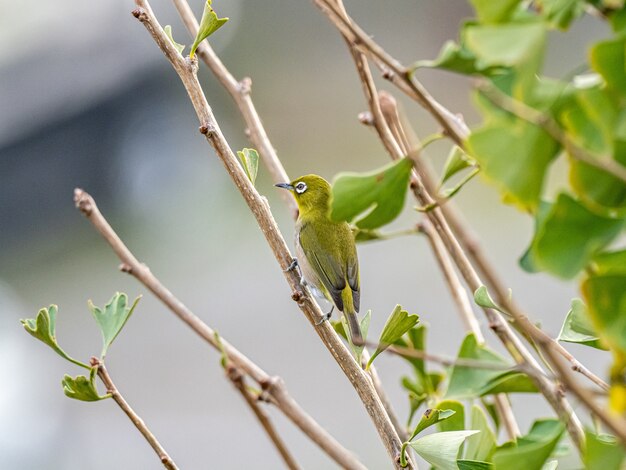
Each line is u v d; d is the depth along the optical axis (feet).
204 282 61.41
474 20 7.84
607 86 7.69
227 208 70.28
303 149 77.36
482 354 11.35
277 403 9.43
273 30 79.56
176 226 68.80
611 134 7.62
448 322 48.01
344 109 78.79
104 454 46.16
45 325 11.95
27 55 62.95
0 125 61.52
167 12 63.62
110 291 63.00
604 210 7.83
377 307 50.90
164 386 50.08
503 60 7.19
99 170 67.36
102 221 13.37
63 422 48.85
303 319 53.72
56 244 67.21
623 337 7.77
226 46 79.66
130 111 66.08
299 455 41.39
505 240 57.52
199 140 71.41
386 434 12.39
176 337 55.11
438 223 14.48
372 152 75.82
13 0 64.85
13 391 51.78
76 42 63.57
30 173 64.80
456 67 8.33
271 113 79.30
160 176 69.67
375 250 57.41
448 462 11.23
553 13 7.95
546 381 9.99
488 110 7.94
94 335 57.57
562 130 7.84
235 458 42.98
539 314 45.27
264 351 50.67
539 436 11.00
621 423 8.02
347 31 8.83
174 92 67.77
